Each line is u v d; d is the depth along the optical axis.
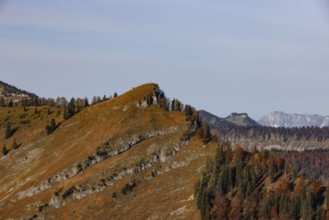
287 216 194.00
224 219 193.50
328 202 197.50
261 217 194.62
